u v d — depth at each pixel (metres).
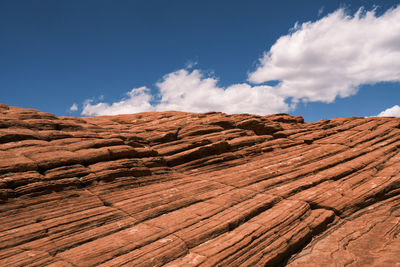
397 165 23.84
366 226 16.41
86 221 13.24
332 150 28.59
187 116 35.75
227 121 34.00
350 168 23.38
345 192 19.53
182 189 18.72
